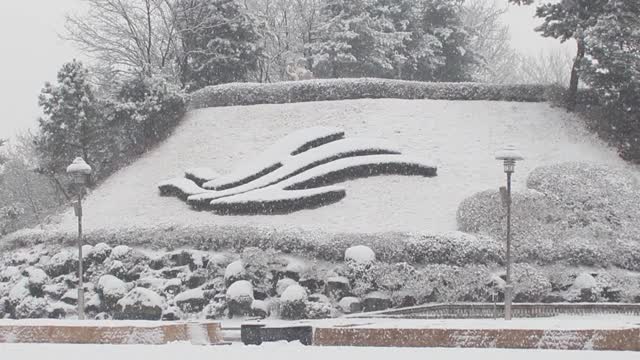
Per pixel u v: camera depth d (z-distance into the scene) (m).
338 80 41.44
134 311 27.27
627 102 37.50
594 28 36.88
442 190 33.94
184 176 38.44
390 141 37.53
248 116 41.53
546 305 25.73
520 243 28.59
